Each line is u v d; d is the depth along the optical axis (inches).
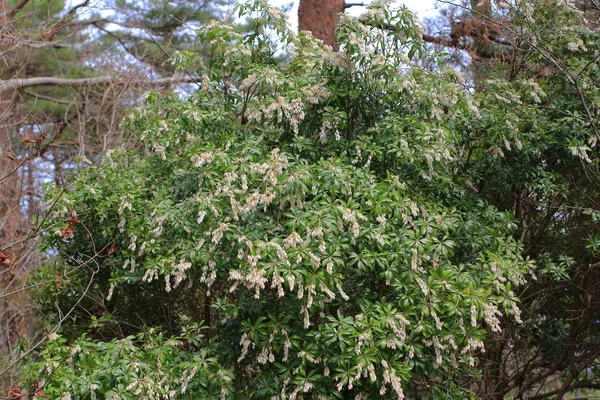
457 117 210.8
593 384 276.8
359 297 169.3
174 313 223.1
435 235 171.6
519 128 221.3
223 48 203.6
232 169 165.2
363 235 160.2
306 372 165.2
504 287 166.1
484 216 201.2
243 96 208.4
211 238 166.1
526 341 268.4
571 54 238.2
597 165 227.3
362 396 161.9
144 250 191.2
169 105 205.0
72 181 214.8
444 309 160.2
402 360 164.2
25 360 232.5
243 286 169.3
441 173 194.1
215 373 163.5
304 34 211.0
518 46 248.8
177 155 203.9
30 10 379.6
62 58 456.4
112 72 384.2
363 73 187.2
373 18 184.9
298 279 149.1
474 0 275.0
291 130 189.5
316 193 166.6
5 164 309.1
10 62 363.6
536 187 222.5
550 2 238.5
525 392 285.4
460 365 207.2
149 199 206.5
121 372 154.6
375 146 179.6
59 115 457.1
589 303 244.4
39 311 250.7
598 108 216.2
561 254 244.1
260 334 162.2
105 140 323.0
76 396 155.3
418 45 191.3
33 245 267.3
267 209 172.4
